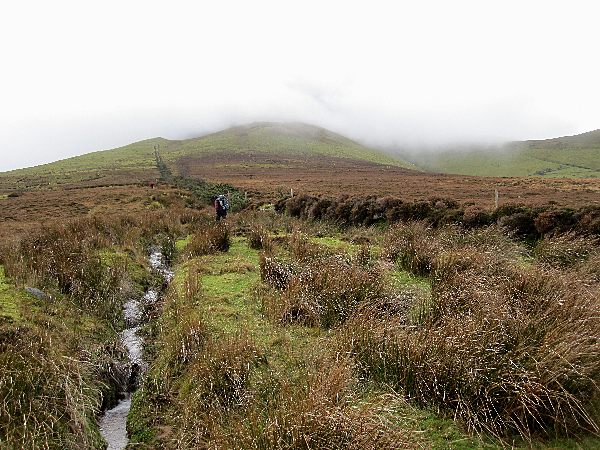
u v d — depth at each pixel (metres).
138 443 5.50
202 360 6.26
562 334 5.24
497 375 5.07
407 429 4.72
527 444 4.61
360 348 6.11
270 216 22.86
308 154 157.62
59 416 5.30
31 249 10.62
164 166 111.06
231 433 4.89
